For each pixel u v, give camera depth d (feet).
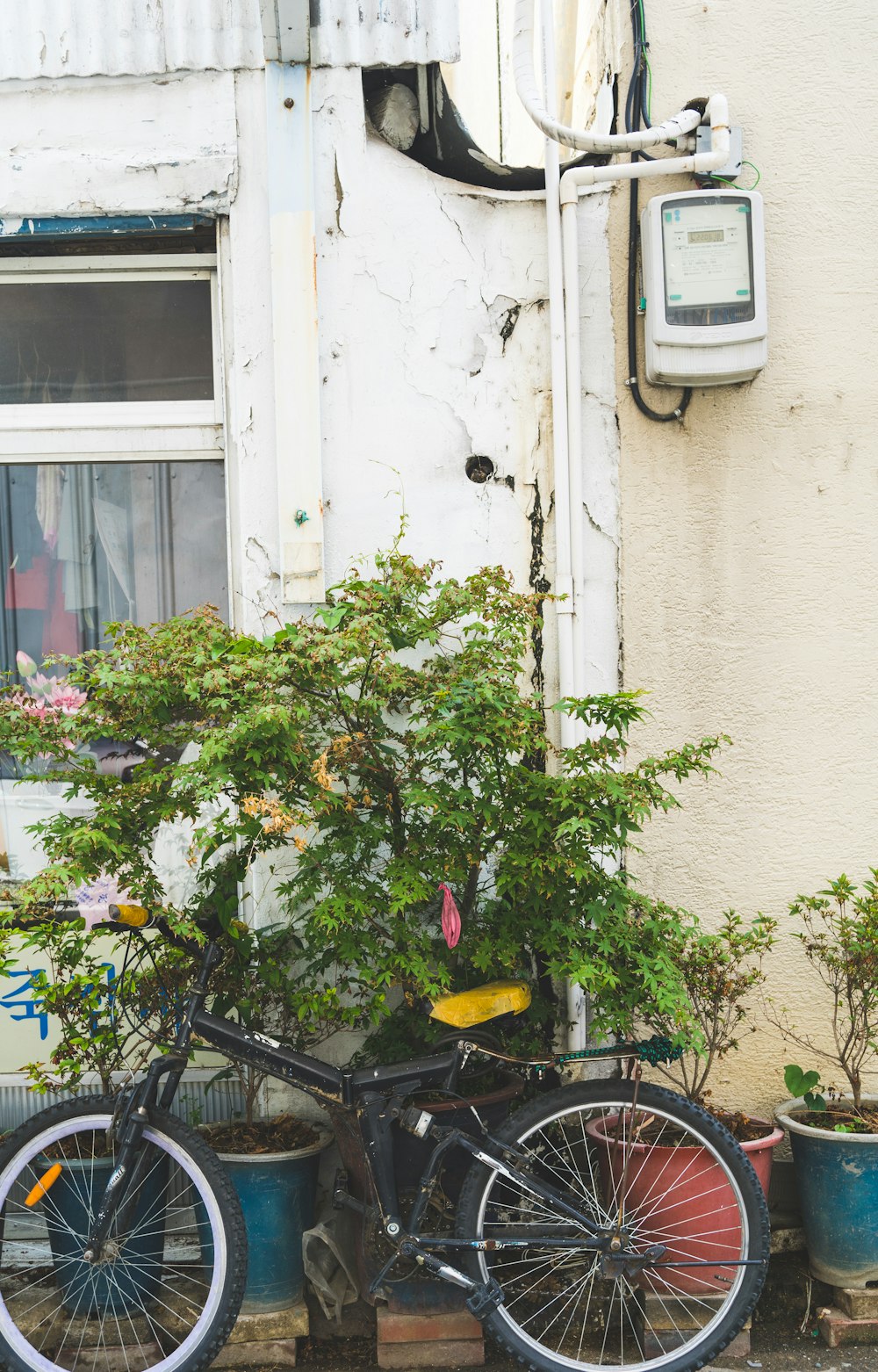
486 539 11.90
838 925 11.14
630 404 11.84
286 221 11.60
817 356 11.84
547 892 9.96
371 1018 9.91
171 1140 9.66
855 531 11.87
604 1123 10.58
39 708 10.77
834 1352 10.20
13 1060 11.91
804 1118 11.03
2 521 12.66
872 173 11.79
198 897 10.67
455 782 10.68
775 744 11.87
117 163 11.60
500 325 11.89
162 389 12.53
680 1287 10.07
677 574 11.85
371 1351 10.36
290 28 11.07
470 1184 9.80
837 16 11.76
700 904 11.83
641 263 11.73
